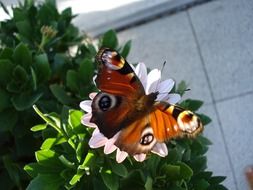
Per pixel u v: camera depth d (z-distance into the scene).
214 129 0.27
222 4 0.29
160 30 0.31
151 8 0.31
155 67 0.30
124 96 0.13
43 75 0.19
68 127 0.16
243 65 0.28
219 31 0.29
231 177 0.26
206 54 0.29
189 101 0.20
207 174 0.18
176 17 0.31
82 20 0.32
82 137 0.15
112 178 0.15
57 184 0.16
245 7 0.28
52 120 0.16
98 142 0.14
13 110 0.19
